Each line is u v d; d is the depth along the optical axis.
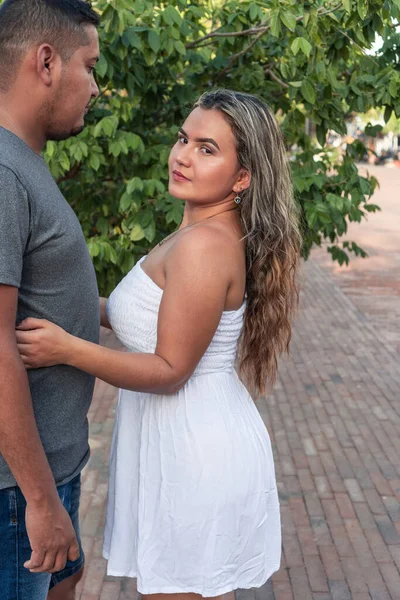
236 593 3.16
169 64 4.64
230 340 1.89
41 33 1.53
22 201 1.45
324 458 4.72
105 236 4.53
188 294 1.72
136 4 3.90
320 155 4.98
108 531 2.06
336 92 4.60
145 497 1.88
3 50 1.54
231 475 1.83
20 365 1.45
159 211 4.54
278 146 1.87
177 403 1.85
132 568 1.96
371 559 3.46
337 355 7.32
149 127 4.96
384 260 13.70
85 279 1.65
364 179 4.71
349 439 5.06
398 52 4.49
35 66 1.54
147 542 1.87
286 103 4.87
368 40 4.11
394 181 34.12
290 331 2.05
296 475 4.46
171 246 1.80
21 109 1.56
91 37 1.62
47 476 1.50
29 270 1.54
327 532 3.73
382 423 5.38
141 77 4.37
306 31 3.94
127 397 1.97
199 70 4.77
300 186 4.36
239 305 1.87
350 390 6.20
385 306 9.75
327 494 4.19
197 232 1.76
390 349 7.58
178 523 1.83
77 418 1.73
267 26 4.17
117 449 1.98
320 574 3.33
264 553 1.96
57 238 1.54
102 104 4.96
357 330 8.41
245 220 1.86
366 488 4.26
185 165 1.82
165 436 1.85
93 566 3.36
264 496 1.93
